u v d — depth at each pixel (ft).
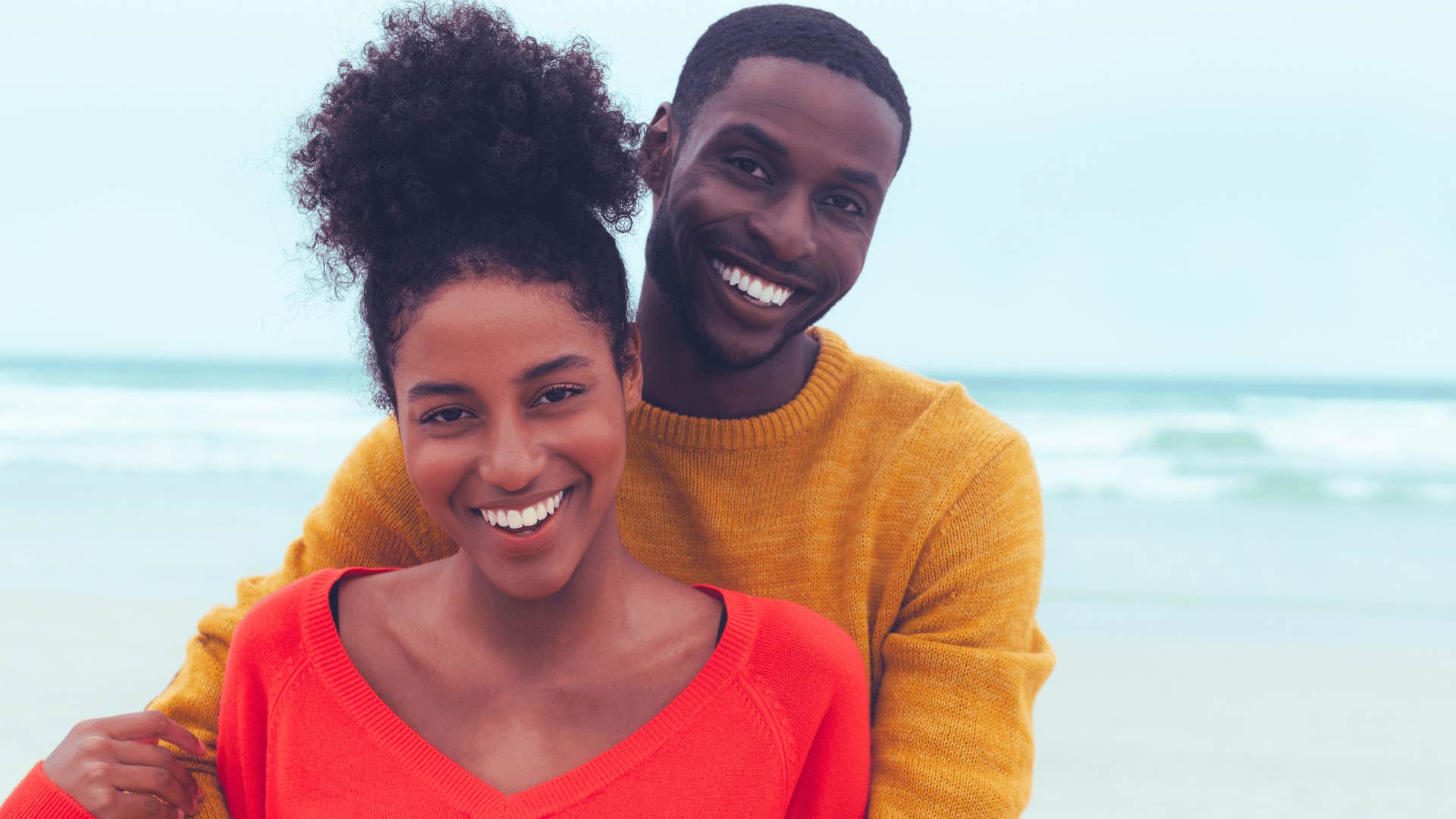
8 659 24.40
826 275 5.62
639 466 6.10
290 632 4.73
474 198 4.29
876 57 5.59
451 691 4.60
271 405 65.31
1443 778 18.76
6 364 101.19
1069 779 18.67
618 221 4.78
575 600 4.58
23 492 46.03
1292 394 91.91
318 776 4.48
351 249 4.55
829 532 6.02
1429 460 55.98
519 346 4.11
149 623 27.50
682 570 6.11
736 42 5.56
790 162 5.39
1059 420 69.92
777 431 5.98
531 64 4.49
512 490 4.16
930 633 5.81
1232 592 33.45
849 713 4.85
